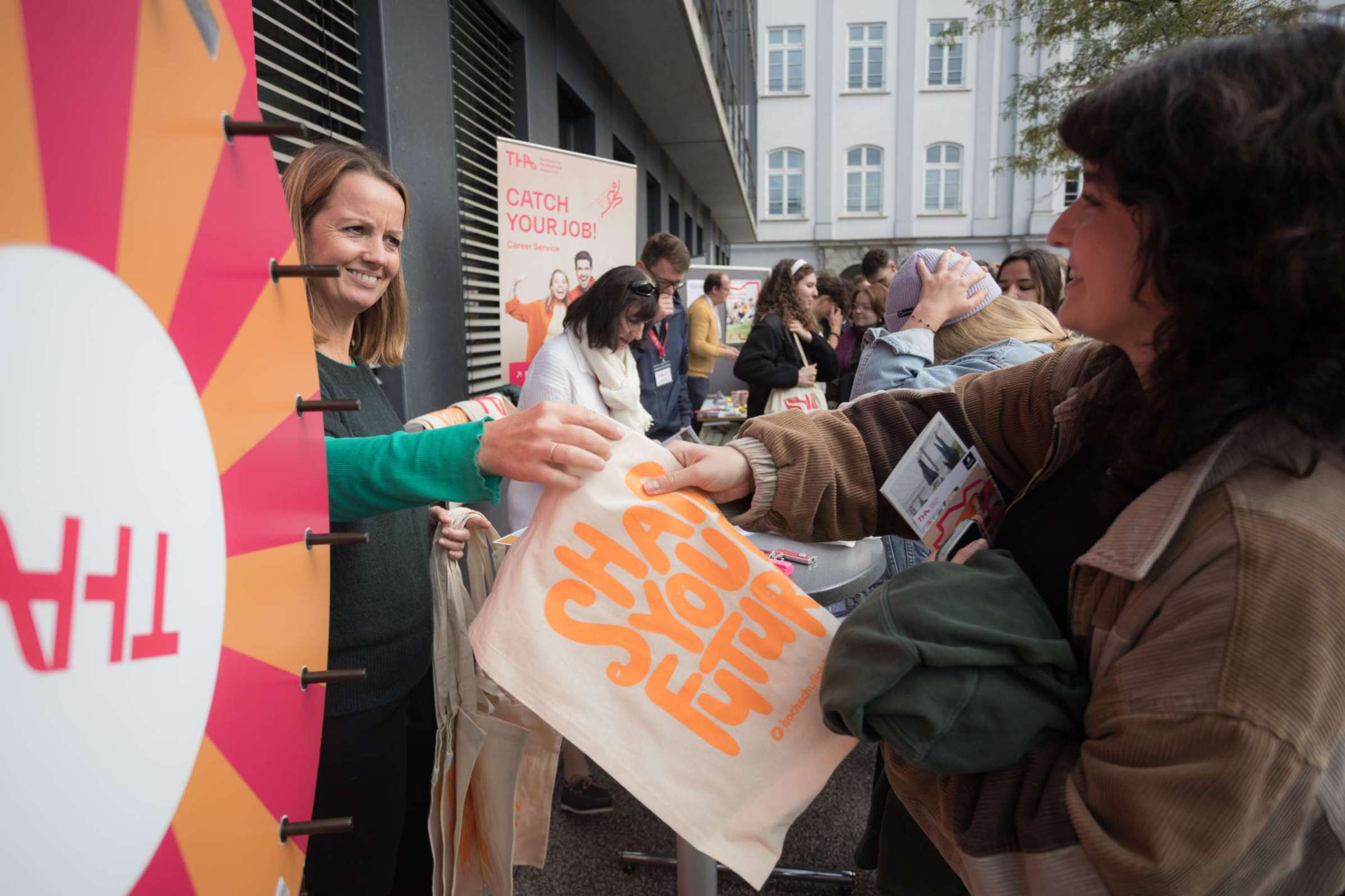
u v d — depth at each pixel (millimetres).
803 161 23391
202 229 467
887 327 1928
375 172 1198
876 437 1010
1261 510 541
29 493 321
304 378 622
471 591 1323
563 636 864
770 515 997
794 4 22688
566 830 2137
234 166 514
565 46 5320
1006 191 22438
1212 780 509
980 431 996
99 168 370
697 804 830
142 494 392
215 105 488
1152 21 6195
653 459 964
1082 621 673
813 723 877
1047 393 931
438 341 3188
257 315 541
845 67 22812
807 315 4520
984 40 21938
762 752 859
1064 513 778
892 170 22922
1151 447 613
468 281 3867
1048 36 7031
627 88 7160
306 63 2291
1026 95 7859
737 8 13141
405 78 2859
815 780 856
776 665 891
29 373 323
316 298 1198
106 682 362
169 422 420
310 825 559
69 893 336
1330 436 525
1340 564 509
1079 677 674
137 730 383
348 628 1089
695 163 10867
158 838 398
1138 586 604
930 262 1817
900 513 958
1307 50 532
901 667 653
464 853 1185
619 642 875
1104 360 804
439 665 1157
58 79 345
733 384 6684
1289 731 492
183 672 426
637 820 2178
